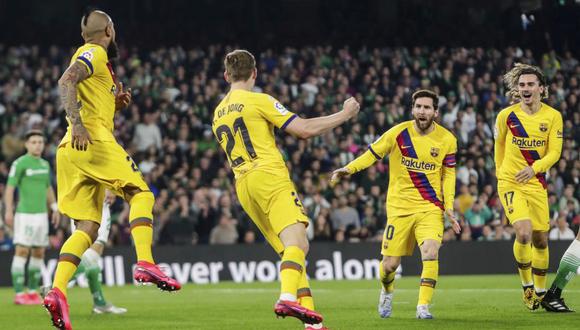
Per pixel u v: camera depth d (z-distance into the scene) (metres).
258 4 47.66
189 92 37.94
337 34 44.66
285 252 10.67
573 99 36.09
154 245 27.75
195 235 29.86
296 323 13.97
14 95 37.75
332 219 30.16
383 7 45.28
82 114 11.41
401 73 39.62
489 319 13.71
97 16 11.68
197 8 47.81
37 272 20.09
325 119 10.89
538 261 15.41
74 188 11.61
